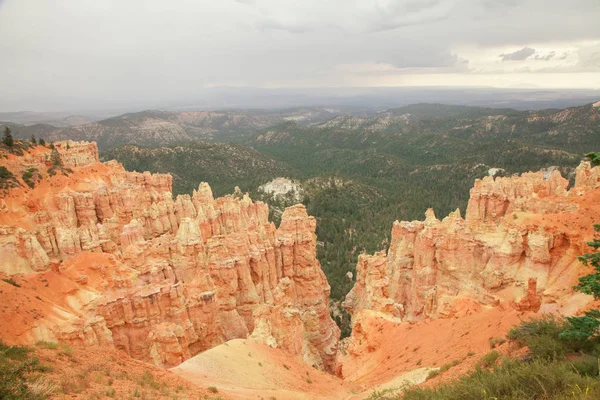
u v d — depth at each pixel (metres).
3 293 40.47
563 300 49.09
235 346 42.62
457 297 44.94
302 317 76.00
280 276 82.75
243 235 73.56
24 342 37.66
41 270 51.69
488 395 17.12
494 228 68.62
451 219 73.12
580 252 55.81
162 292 53.25
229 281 66.00
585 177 80.69
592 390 15.08
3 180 71.31
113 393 21.17
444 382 23.97
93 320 45.16
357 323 52.06
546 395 15.90
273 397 33.12
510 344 25.83
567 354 21.30
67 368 23.02
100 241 65.62
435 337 39.06
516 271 61.06
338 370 50.50
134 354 50.00
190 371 34.59
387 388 32.38
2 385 17.44
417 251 75.94
